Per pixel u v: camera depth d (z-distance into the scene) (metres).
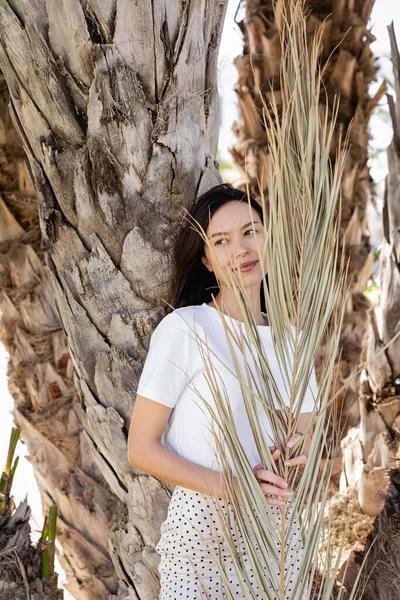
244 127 2.85
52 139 1.82
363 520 2.71
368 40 2.69
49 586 1.98
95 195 1.80
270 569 1.33
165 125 1.80
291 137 1.35
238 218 1.59
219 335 1.58
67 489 2.78
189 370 1.55
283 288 1.30
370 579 1.80
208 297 1.85
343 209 2.77
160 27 1.76
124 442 1.93
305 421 1.66
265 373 1.33
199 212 1.68
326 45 2.64
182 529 1.56
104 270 1.85
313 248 1.29
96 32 1.73
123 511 2.08
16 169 2.77
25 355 2.82
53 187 1.86
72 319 1.93
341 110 2.70
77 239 1.87
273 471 1.34
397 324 2.53
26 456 2.85
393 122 2.45
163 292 1.86
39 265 2.81
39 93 1.78
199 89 1.86
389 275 2.52
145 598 2.06
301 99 1.29
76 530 2.79
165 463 1.51
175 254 1.83
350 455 2.84
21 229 2.80
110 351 1.89
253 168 2.81
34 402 2.81
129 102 1.76
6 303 2.82
